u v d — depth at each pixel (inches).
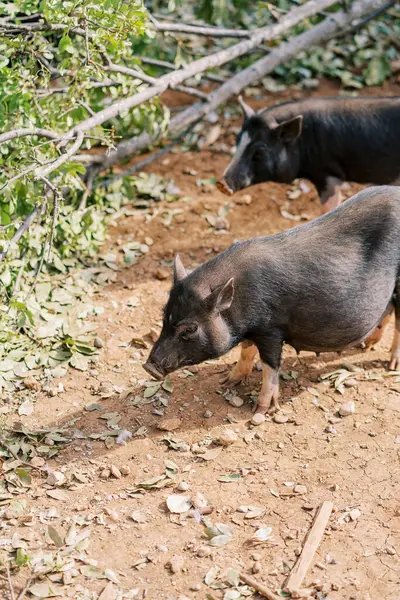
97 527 226.5
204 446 255.0
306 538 220.4
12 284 308.8
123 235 365.1
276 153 341.7
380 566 213.0
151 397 275.6
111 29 296.0
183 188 399.5
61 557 216.1
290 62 488.1
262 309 253.9
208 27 413.4
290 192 398.3
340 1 450.0
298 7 417.4
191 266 344.5
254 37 393.1
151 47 451.8
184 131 412.2
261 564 214.1
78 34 317.4
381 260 259.4
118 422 265.0
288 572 211.3
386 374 282.5
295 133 336.5
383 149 344.2
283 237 261.3
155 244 359.6
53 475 242.8
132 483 242.1
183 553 218.2
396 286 268.2
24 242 310.2
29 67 307.9
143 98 337.4
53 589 206.8
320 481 240.5
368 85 477.4
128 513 231.1
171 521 228.5
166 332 253.0
